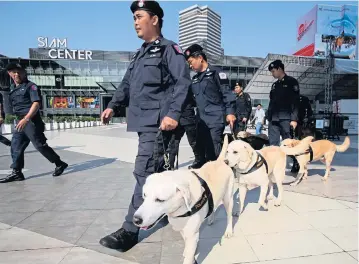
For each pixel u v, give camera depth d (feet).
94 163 23.45
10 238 9.40
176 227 7.08
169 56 8.68
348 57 121.49
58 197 13.94
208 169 8.64
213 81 13.35
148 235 9.64
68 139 46.75
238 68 148.36
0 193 14.65
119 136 53.42
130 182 16.93
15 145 17.15
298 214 11.33
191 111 11.22
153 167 8.77
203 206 7.26
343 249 8.53
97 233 9.78
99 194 14.43
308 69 84.64
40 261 7.95
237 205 12.63
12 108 16.97
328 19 120.98
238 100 25.84
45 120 90.38
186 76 8.48
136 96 8.97
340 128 43.37
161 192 6.36
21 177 17.51
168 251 8.54
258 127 45.60
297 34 140.46
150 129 8.76
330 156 16.58
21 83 16.34
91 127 100.22
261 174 10.96
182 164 22.68
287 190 14.70
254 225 10.36
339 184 15.70
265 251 8.48
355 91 115.44
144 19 8.75
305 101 20.21
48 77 152.56
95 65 155.43
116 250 8.54
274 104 17.60
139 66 8.94
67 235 9.62
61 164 18.72
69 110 155.63
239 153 10.37
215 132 13.47
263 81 87.76
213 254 8.35
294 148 12.80
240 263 7.84
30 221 10.87
